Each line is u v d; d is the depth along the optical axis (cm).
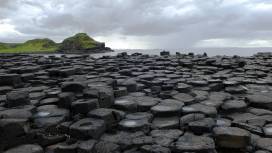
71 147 564
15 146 563
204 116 705
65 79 1112
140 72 1327
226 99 887
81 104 697
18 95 759
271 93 952
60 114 704
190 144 558
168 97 886
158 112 734
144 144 581
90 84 972
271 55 2094
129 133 639
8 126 556
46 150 575
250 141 583
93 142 577
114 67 1419
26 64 1534
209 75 1303
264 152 542
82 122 634
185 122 676
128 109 763
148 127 665
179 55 2184
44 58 1925
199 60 1750
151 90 978
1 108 740
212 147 546
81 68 1365
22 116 653
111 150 560
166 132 639
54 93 879
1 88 962
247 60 1806
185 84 1027
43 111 729
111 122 670
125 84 975
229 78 1202
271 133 616
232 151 575
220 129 608
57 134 630
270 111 777
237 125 661
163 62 1683
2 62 1675
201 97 883
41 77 1164
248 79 1185
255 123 682
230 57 2000
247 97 858
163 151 535
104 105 759
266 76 1288
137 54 2288
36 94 891
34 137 586
